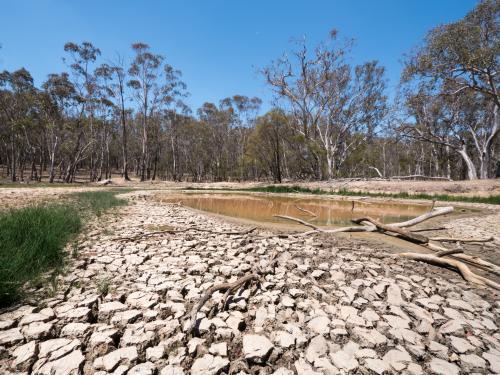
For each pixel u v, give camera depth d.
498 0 14.19
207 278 3.23
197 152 42.62
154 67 31.16
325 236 5.88
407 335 2.29
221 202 13.06
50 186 17.23
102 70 27.28
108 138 36.00
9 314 2.27
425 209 10.95
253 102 38.22
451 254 4.29
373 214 9.70
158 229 5.83
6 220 4.30
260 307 2.65
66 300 2.56
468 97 20.14
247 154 29.50
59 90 24.00
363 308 2.71
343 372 1.86
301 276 3.45
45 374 1.69
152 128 38.00
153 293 2.78
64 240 4.20
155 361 1.87
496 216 8.85
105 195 11.80
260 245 4.75
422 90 18.89
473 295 3.15
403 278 3.50
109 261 3.64
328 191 17.94
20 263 2.89
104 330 2.13
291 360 1.97
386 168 44.50
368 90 23.50
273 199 14.74
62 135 28.92
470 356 2.09
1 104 26.25
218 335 2.17
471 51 15.40
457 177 38.44
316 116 24.17
